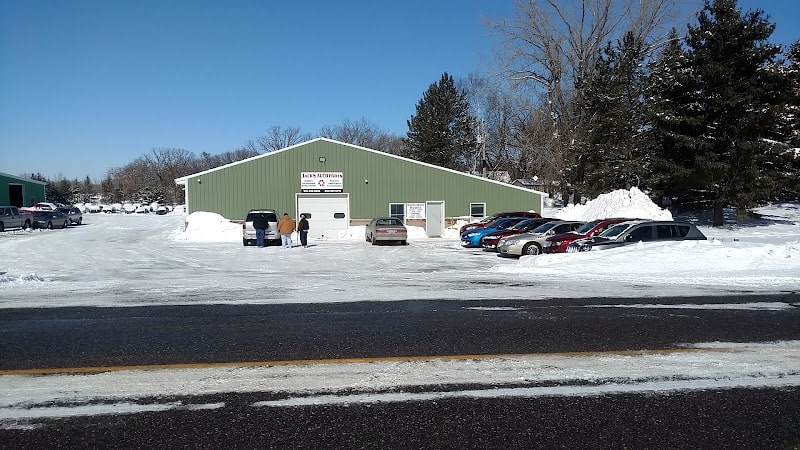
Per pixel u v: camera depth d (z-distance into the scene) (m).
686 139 31.00
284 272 14.31
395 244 26.33
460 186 32.88
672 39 37.56
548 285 10.62
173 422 4.04
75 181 134.75
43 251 22.08
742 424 3.98
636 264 12.66
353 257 19.53
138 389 4.70
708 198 34.38
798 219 34.69
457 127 58.38
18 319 7.57
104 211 80.75
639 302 8.62
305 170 31.39
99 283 11.39
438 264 16.84
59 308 8.41
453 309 8.20
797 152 33.31
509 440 3.75
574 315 7.68
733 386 4.72
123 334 6.67
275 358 5.62
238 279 12.30
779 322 7.12
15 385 4.79
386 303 8.76
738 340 6.20
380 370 5.21
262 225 24.30
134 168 131.25
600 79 40.00
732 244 13.92
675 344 6.06
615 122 38.88
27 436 3.80
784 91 32.34
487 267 15.77
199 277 12.90
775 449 3.62
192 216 29.77
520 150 56.62
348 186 31.86
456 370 5.21
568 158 42.44
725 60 31.06
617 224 16.38
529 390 4.67
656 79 33.84
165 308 8.39
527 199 33.53
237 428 3.93
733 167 31.17
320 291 10.14
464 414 4.17
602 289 9.98
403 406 4.34
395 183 32.28
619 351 5.79
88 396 4.54
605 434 3.83
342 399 4.48
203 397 4.52
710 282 10.56
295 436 3.81
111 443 3.70
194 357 5.66
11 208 37.25
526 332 6.69
